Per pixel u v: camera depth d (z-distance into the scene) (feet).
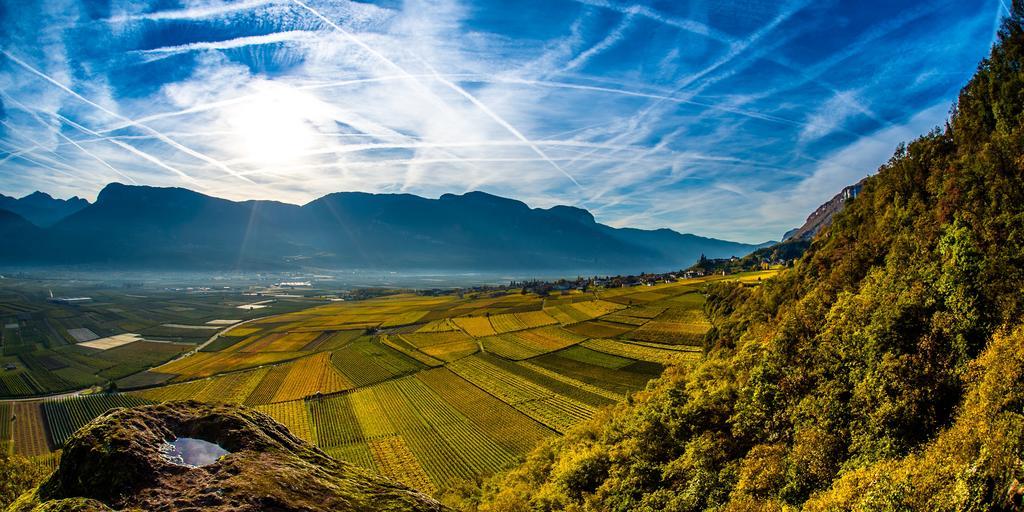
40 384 433.48
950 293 108.99
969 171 137.49
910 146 197.06
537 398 311.27
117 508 40.86
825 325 140.56
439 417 297.33
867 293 138.92
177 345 605.73
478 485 210.59
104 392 403.34
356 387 376.07
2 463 154.51
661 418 155.53
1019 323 89.04
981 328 97.30
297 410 331.36
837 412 109.19
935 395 92.79
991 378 76.69
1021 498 56.44
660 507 117.39
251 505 41.88
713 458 126.62
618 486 135.95
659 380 244.42
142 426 49.73
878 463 86.38
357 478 54.08
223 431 52.95
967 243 112.06
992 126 159.22
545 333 478.18
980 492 61.26
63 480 45.06
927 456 75.41
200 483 44.47
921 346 102.99
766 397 132.67
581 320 506.07
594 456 156.56
